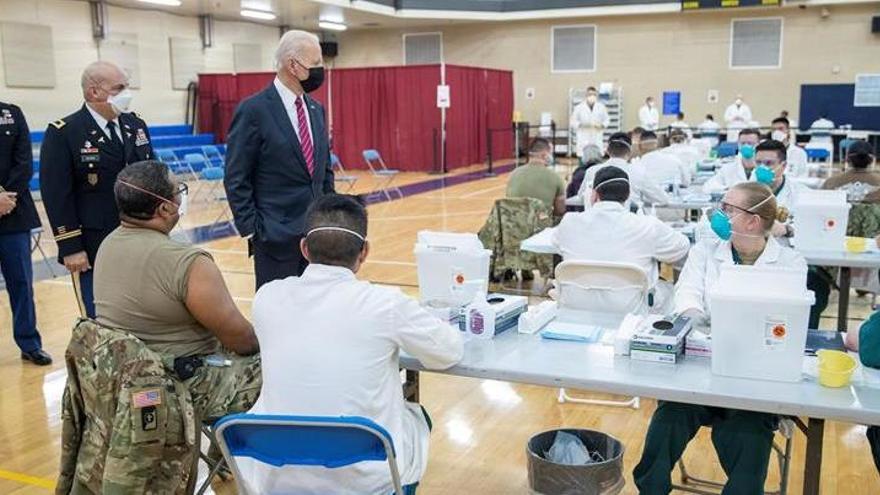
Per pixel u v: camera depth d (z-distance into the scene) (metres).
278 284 2.02
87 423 2.30
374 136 16.48
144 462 2.20
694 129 16.33
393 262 7.22
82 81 3.64
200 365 2.40
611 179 3.44
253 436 1.79
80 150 3.58
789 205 4.71
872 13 16.39
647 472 2.32
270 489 1.94
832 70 16.88
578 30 18.56
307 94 3.43
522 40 19.06
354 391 1.91
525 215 6.02
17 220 4.27
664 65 18.06
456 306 2.49
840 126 16.62
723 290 1.99
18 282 4.35
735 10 17.16
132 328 2.36
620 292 3.22
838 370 1.94
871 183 5.29
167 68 15.91
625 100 18.47
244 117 3.19
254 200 3.28
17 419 3.70
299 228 3.29
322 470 1.90
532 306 2.66
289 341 1.93
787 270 1.98
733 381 1.99
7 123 4.16
